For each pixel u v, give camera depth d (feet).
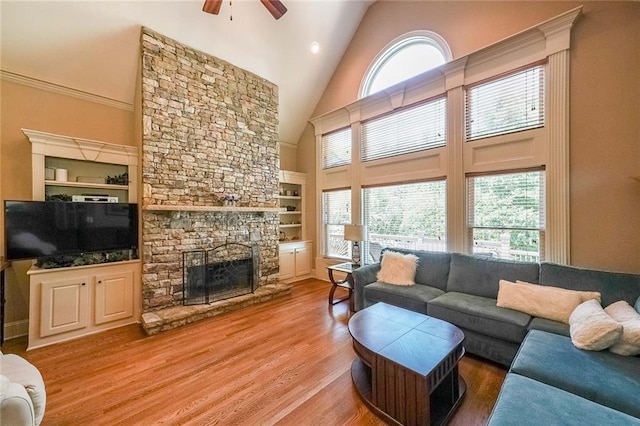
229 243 14.02
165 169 11.91
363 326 7.38
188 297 12.45
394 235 14.38
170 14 11.43
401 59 14.48
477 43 11.25
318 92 17.97
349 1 14.61
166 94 11.95
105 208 10.88
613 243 8.37
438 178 12.46
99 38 10.72
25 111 10.43
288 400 6.51
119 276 11.03
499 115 10.66
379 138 14.94
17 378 4.93
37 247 9.41
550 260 9.34
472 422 5.75
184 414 6.10
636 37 7.95
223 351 8.87
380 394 6.02
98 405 6.40
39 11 9.46
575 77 8.90
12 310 10.17
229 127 14.21
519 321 7.39
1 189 10.01
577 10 8.56
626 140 8.14
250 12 12.77
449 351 6.10
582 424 3.73
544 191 9.62
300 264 18.39
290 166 19.88
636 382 4.67
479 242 11.27
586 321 6.10
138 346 9.25
